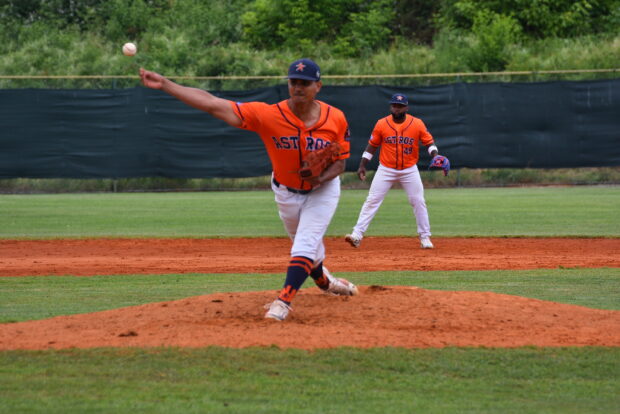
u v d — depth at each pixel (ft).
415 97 256.52
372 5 393.70
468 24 383.04
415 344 54.19
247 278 95.86
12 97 246.68
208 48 344.08
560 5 371.15
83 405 42.09
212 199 236.43
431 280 92.02
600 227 157.28
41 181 268.62
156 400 42.96
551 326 59.62
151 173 253.65
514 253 121.19
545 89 256.73
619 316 63.67
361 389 45.42
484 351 52.95
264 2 388.37
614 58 312.50
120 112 250.98
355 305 64.28
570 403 43.68
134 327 58.18
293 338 54.65
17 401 42.68
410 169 125.39
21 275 98.53
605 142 256.52
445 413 41.65
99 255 121.29
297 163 59.36
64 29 383.04
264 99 251.60
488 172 282.15
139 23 382.42
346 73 321.93
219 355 50.88
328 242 139.64
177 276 97.66
